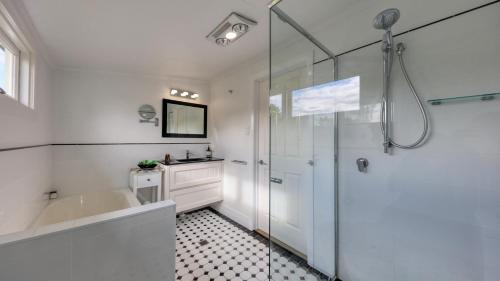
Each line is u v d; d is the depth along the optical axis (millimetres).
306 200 1737
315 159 1677
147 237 1159
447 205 1089
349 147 1484
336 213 1559
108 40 1875
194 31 1752
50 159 2258
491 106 968
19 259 836
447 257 1094
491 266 977
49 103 2227
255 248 2109
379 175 1338
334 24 1554
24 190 1505
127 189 2643
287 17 1523
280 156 1898
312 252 1686
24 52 1661
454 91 1057
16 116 1356
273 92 1824
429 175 1142
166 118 2998
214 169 2971
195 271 1749
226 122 2986
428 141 1141
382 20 1218
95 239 1004
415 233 1198
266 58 2297
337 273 1559
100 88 2590
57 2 1343
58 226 945
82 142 2480
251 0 1390
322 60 1609
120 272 1081
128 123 2754
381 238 1335
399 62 1227
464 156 1037
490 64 965
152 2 1373
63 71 2395
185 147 3168
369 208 1390
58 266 918
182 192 2686
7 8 1198
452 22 1062
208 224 2684
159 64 2502
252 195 2506
